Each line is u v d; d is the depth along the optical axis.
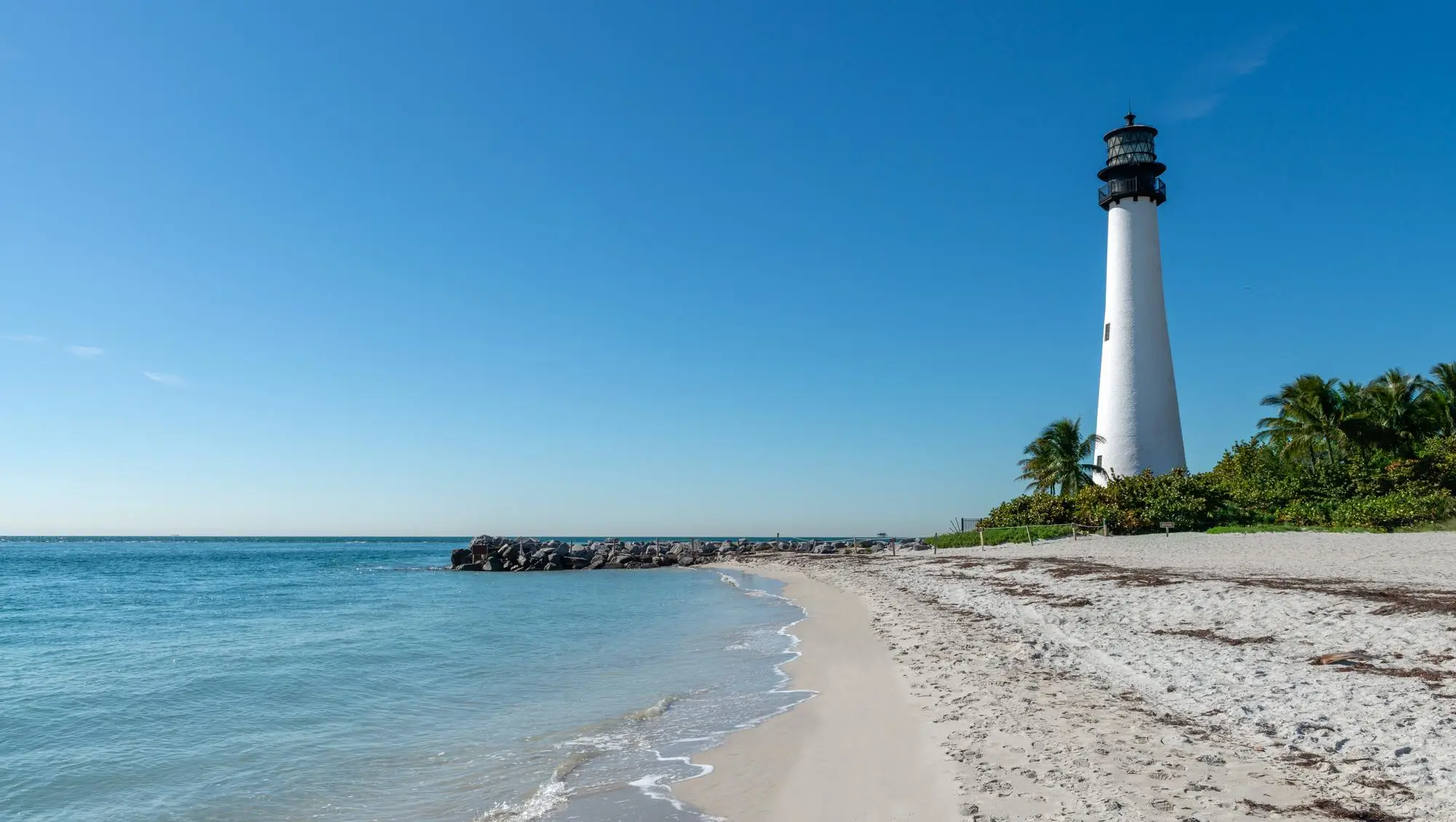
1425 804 7.05
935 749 9.58
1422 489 38.41
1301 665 12.27
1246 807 7.16
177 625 29.66
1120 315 51.69
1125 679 12.96
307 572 73.31
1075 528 49.16
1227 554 32.25
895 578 38.75
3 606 38.53
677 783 9.59
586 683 16.62
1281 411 49.81
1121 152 52.69
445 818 9.15
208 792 10.59
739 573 60.06
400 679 17.73
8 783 11.16
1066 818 7.13
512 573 69.75
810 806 8.23
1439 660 11.58
